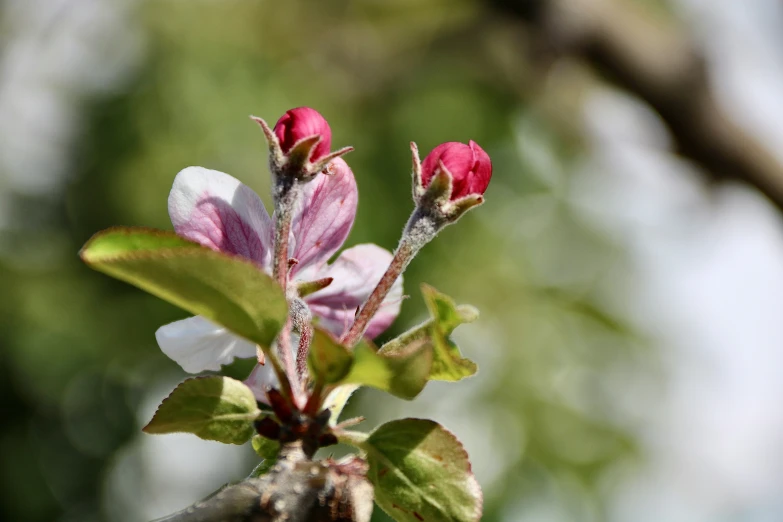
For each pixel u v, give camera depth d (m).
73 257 10.07
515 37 7.80
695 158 6.76
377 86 9.02
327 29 9.13
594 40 7.05
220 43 9.19
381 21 9.01
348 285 1.95
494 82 8.70
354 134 8.81
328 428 1.59
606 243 9.93
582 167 9.63
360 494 1.47
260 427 1.59
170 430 1.64
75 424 10.12
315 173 1.70
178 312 9.95
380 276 1.96
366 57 9.02
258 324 1.48
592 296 9.79
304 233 1.89
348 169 1.94
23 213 10.16
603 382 9.56
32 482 9.92
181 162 8.83
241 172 8.71
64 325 9.86
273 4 9.29
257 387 1.80
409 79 8.91
